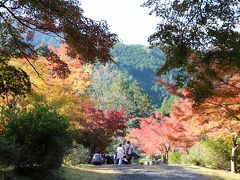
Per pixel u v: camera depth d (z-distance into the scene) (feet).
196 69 30.40
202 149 77.87
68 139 37.45
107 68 326.85
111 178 45.91
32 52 32.81
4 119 36.94
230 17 27.20
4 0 29.71
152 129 104.73
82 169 50.83
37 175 34.88
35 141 34.94
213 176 54.24
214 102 41.34
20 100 47.21
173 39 29.12
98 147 96.12
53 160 35.22
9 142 33.88
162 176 50.85
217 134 60.70
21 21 30.86
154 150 109.50
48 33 31.53
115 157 80.94
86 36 29.60
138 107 218.38
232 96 39.01
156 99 347.77
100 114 95.76
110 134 99.14
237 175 58.08
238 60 27.78
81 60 32.14
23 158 34.19
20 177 32.96
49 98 53.83
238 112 42.57
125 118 104.17
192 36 28.37
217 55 28.43
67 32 29.66
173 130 82.12
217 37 27.02
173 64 30.35
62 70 35.47
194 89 31.58
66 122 37.60
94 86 254.68
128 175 49.83
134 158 151.02
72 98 56.54
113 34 30.25
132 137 124.47
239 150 74.64
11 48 31.89
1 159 32.96
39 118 36.04
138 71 416.87
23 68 42.93
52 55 34.71
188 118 49.75
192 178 50.72
